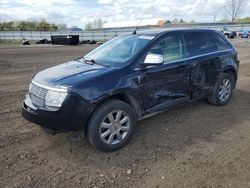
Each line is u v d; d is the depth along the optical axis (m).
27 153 4.18
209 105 6.18
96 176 3.58
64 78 4.02
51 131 4.00
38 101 4.02
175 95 5.04
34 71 11.78
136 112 4.50
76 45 34.66
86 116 3.87
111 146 4.14
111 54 4.91
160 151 4.17
